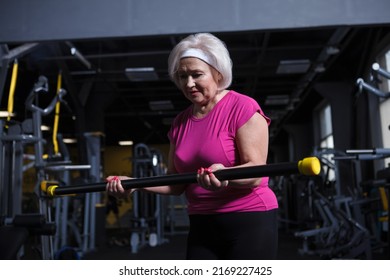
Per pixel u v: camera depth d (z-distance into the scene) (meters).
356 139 7.24
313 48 6.04
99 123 7.42
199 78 1.03
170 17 3.43
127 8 3.47
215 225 1.08
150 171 6.48
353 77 7.52
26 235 1.79
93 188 1.11
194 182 0.96
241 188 1.05
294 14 3.35
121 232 9.70
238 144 1.04
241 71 6.66
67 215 5.22
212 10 3.41
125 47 6.29
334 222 4.66
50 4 3.50
